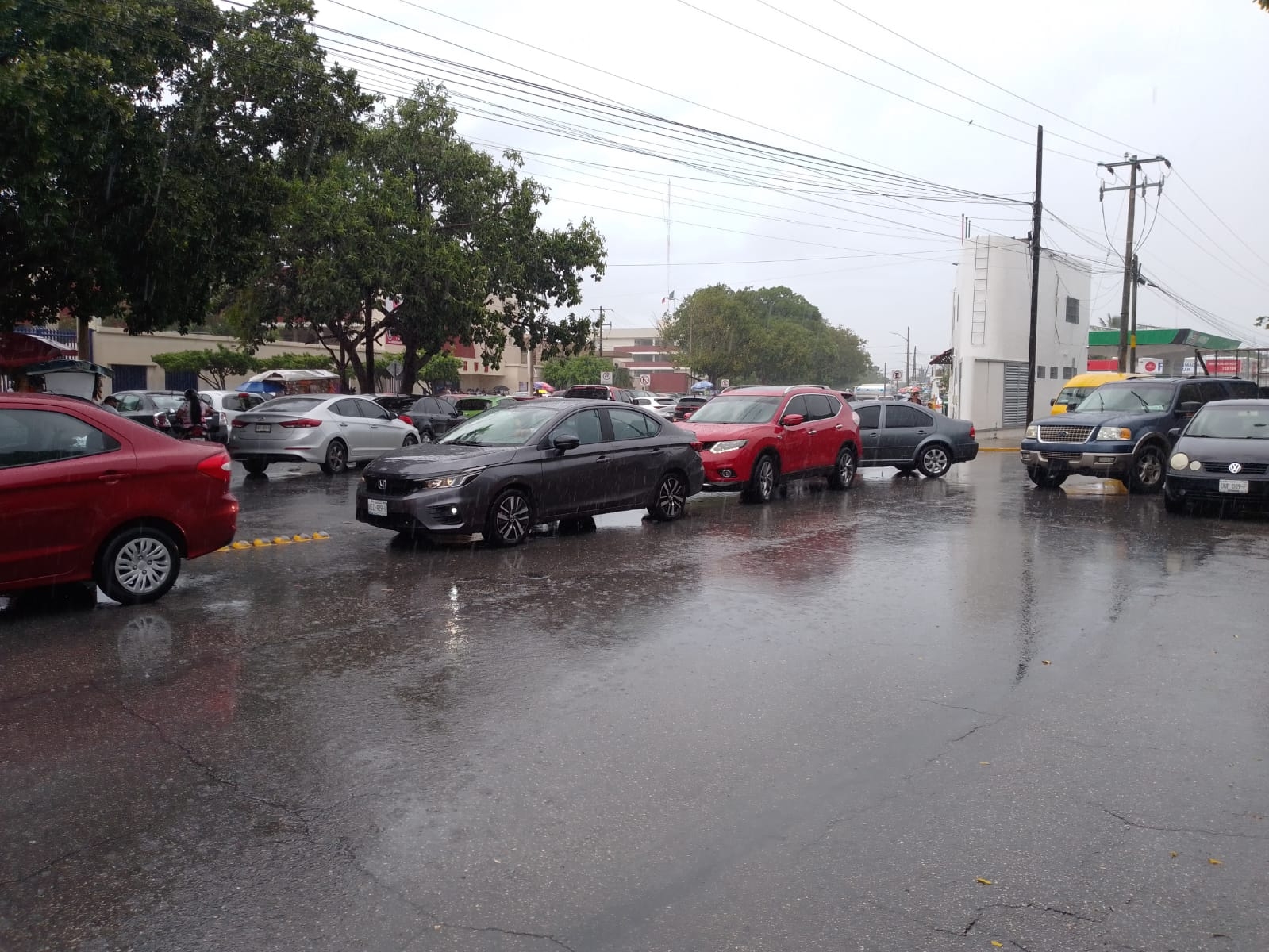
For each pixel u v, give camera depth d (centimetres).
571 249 3162
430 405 2530
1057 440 1658
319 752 475
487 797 426
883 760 471
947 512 1365
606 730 506
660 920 333
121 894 348
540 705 543
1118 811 419
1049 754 481
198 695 555
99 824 400
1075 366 4472
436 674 597
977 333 3991
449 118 2948
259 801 421
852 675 602
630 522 1245
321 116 1980
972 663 630
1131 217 3688
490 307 3741
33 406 715
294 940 321
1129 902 346
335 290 2628
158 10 1677
